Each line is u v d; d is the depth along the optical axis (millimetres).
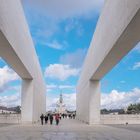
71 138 16219
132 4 14352
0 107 63219
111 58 23250
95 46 29234
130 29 16016
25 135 18188
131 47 19875
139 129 25078
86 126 30672
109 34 20766
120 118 38062
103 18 23703
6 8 17859
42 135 18234
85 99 41625
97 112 35188
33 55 35688
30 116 34781
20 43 24078
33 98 35594
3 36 17656
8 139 15492
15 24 21328
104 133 20156
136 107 70125
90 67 34156
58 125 33094
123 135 18484
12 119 36094
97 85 35438
